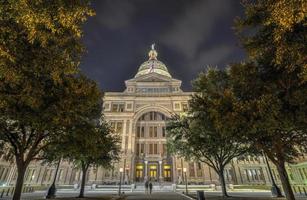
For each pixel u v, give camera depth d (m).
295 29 7.28
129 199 20.66
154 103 60.06
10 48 6.34
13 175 50.31
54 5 5.99
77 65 8.70
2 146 14.61
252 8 9.02
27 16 5.60
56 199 17.66
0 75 6.99
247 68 11.52
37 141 13.64
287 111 10.29
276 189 20.30
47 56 7.39
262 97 10.34
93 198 19.00
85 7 6.46
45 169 51.25
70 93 11.31
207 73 16.31
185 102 59.50
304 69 7.28
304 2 5.62
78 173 50.03
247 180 49.53
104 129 22.14
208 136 19.27
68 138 13.27
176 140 23.58
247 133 12.03
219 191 35.81
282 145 12.91
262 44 9.05
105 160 23.70
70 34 7.44
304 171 40.19
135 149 55.22
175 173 49.59
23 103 10.14
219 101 12.31
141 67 85.12
